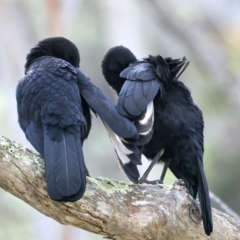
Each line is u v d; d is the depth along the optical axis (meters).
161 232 9.21
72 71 9.67
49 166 8.34
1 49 21.27
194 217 9.59
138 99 10.09
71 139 8.71
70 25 21.89
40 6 21.95
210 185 22.81
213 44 24.16
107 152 23.06
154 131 10.80
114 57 12.20
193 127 10.84
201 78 24.20
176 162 10.98
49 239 18.89
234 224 10.02
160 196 9.24
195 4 24.05
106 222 8.98
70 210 8.81
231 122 23.89
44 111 8.98
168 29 23.80
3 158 8.59
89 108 9.77
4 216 22.66
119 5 23.66
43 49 11.23
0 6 21.53
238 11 24.34
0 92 21.52
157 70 10.79
